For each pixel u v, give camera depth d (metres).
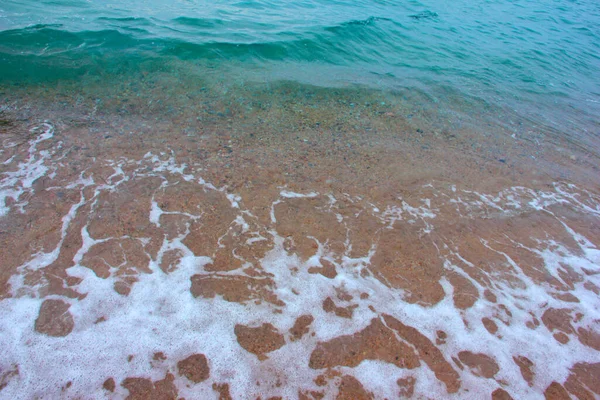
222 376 2.71
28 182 4.19
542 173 5.51
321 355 2.91
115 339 2.85
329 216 4.22
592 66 10.72
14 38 7.08
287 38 8.86
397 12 13.09
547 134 6.65
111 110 5.75
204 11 10.35
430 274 3.68
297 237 3.91
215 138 5.38
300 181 4.71
